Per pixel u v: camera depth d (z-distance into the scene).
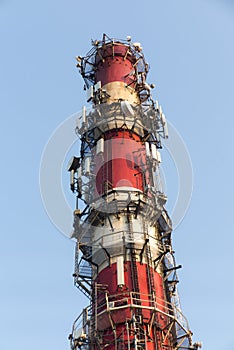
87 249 51.16
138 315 43.38
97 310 45.28
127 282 46.00
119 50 67.31
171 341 44.72
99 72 65.81
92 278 49.12
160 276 48.50
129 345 40.81
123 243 48.16
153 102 61.34
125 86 62.94
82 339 44.59
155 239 50.47
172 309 46.12
